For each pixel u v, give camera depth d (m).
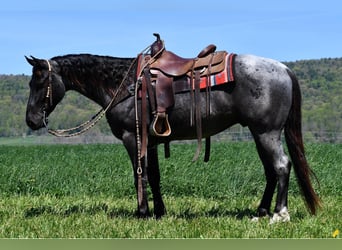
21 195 12.56
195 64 8.42
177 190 12.60
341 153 22.22
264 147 8.30
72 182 13.81
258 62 8.29
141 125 8.56
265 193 8.77
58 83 9.01
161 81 8.43
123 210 10.04
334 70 143.12
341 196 11.79
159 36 8.75
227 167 15.30
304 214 9.12
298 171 8.39
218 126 8.51
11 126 100.75
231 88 8.29
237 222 8.41
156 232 7.82
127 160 19.20
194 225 8.21
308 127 87.75
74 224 8.51
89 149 32.09
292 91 8.38
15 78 141.88
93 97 9.08
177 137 8.70
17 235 7.90
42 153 28.06
